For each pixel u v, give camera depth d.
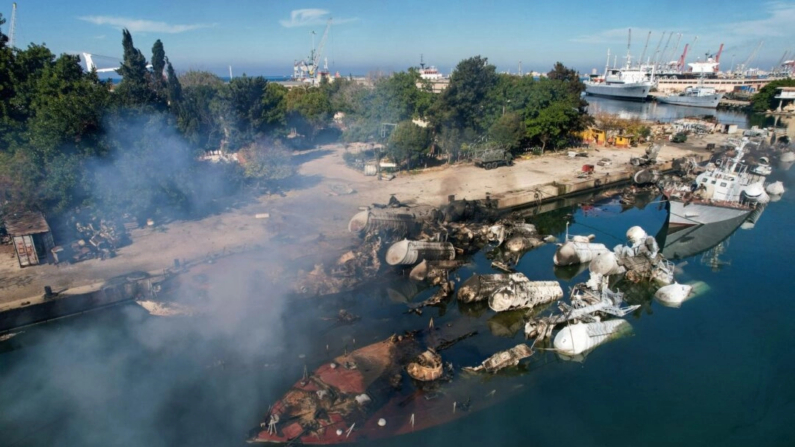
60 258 49.03
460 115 104.31
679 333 43.19
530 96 109.69
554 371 37.28
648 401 34.38
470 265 56.09
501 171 93.75
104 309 43.56
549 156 108.88
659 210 78.75
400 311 45.88
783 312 46.88
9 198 55.19
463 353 39.06
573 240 60.59
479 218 66.94
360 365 36.41
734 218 69.19
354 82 154.38
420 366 35.09
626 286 52.53
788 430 31.75
